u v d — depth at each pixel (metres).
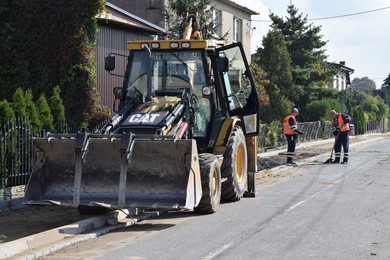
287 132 24.47
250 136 15.45
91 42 20.55
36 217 12.69
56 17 20.23
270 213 12.67
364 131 62.91
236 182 14.25
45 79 20.31
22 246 9.37
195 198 11.29
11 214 13.08
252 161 15.63
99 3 20.39
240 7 38.84
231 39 38.25
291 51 52.53
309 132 42.53
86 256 9.12
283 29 53.38
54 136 11.63
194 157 11.29
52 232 10.17
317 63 52.75
